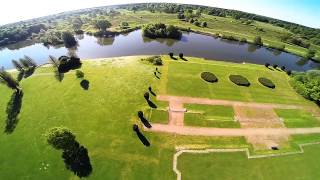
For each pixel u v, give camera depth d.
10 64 98.88
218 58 97.31
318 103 64.94
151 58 80.62
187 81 68.19
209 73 72.81
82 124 51.00
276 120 56.12
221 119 54.12
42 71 74.44
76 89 63.19
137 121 51.75
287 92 68.81
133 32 136.62
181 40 121.44
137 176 40.50
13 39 128.25
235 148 46.75
